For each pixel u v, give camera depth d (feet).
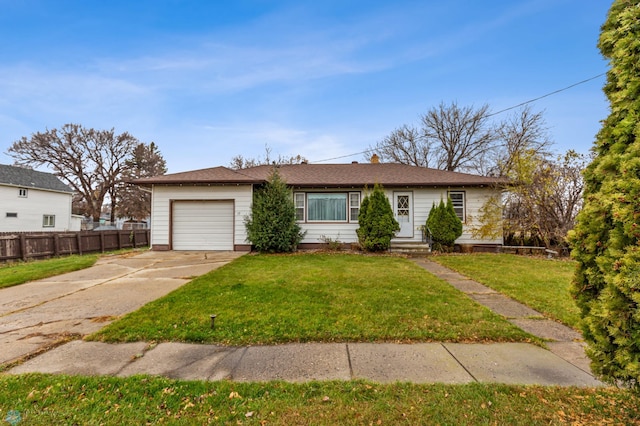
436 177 43.01
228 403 7.88
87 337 12.39
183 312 14.93
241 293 18.15
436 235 38.14
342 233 41.91
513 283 21.02
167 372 9.61
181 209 40.65
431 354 10.76
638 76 7.25
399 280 21.54
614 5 8.16
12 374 9.46
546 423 6.98
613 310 6.89
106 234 47.21
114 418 7.31
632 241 6.72
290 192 39.81
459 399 7.93
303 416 7.32
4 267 29.50
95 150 110.32
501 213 39.37
